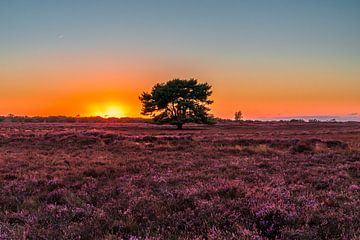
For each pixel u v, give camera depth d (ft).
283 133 155.63
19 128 216.95
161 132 177.06
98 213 26.05
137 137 107.86
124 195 32.37
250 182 38.81
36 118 580.30
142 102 264.11
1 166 52.54
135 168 49.67
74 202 29.94
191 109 250.78
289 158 61.72
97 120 589.32
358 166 50.08
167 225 23.89
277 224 23.30
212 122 260.42
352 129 206.18
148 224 23.91
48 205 28.78
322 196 31.50
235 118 515.50
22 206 28.81
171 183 38.65
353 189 34.83
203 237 21.31
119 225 23.38
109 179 41.65
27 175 43.73
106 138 104.58
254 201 28.32
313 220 23.91
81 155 68.74
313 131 178.60
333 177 41.29
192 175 43.04
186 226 23.15
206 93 260.01
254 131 187.73
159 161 58.03
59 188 35.65
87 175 45.19
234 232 21.85
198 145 87.97
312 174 43.73
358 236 20.42
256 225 23.18
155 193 33.01
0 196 32.17
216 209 26.43
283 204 27.25
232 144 93.09
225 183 36.37
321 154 66.85
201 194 31.60
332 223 23.18
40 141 98.89
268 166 52.01
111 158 63.10
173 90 250.37
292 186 35.78
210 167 50.47
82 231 22.09
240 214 25.18
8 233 21.45
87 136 102.83
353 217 24.47
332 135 137.49
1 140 100.63
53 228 23.03
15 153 72.13
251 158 61.98
